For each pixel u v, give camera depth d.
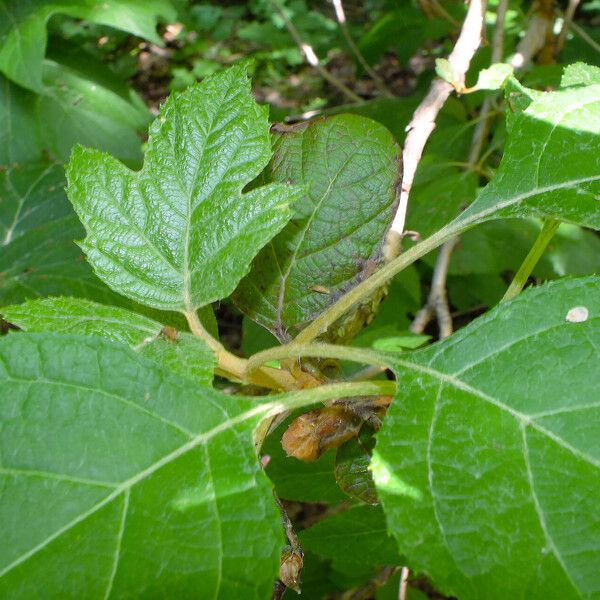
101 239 0.22
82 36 1.34
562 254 0.61
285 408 0.18
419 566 0.15
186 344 0.20
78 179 0.22
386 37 0.93
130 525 0.16
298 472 0.30
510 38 0.68
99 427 0.17
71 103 0.77
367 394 0.18
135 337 0.20
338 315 0.21
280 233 0.25
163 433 0.17
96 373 0.17
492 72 0.33
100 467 0.16
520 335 0.18
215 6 1.74
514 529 0.15
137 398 0.17
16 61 0.68
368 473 0.22
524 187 0.22
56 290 0.55
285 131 0.26
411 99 0.73
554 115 0.22
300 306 0.25
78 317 0.21
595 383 0.16
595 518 0.15
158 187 0.22
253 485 0.16
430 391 0.18
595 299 0.18
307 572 0.52
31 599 0.15
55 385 0.17
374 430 0.22
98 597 0.15
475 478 0.16
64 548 0.15
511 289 0.23
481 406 0.17
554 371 0.17
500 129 0.56
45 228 0.60
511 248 0.61
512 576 0.15
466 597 0.15
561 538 0.15
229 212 0.22
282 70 1.48
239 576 0.15
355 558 0.30
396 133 0.71
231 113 0.23
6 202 0.63
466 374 0.18
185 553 0.15
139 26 0.73
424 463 0.16
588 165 0.21
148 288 0.22
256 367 0.21
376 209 0.25
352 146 0.25
